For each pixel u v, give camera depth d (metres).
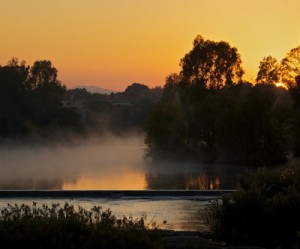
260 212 18.56
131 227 14.01
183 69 111.44
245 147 72.25
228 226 19.05
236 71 110.81
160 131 79.94
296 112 88.00
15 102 137.00
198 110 78.38
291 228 18.25
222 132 73.56
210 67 110.25
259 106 71.44
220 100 79.31
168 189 39.56
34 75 147.88
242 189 19.19
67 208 14.94
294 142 77.62
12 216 14.98
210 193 36.09
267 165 68.69
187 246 17.52
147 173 56.56
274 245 18.25
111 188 40.91
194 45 111.81
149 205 31.59
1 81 137.12
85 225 14.19
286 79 101.94
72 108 154.38
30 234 13.73
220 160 73.81
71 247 13.52
